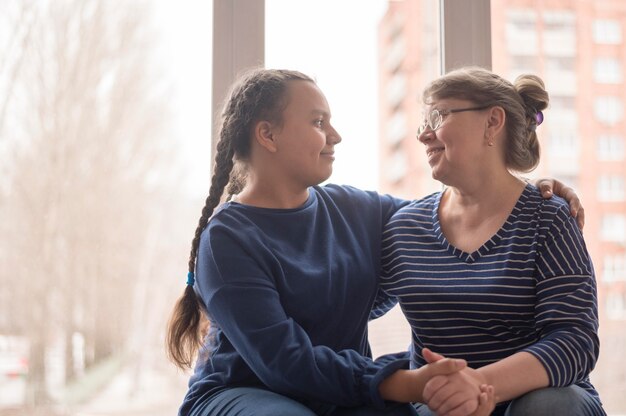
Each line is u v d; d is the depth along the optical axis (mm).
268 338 1311
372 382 1249
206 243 1446
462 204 1512
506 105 1467
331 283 1451
